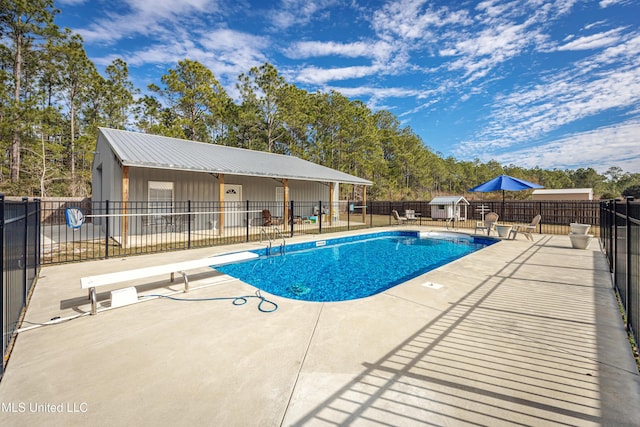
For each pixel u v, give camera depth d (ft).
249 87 93.91
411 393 7.42
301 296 18.69
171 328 11.39
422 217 76.59
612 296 14.92
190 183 43.93
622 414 6.63
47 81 82.23
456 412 6.74
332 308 13.44
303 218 58.29
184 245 31.76
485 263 22.71
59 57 72.84
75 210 23.18
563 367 8.56
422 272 25.02
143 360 9.07
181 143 48.62
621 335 10.61
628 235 11.27
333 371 8.39
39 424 6.43
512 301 14.21
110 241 33.91
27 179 64.23
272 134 99.81
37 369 8.60
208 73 88.22
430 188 174.09
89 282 12.86
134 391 7.56
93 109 92.94
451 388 7.61
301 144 109.91
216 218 46.75
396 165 138.82
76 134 89.66
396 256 31.83
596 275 19.06
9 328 9.92
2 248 8.45
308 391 7.52
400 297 14.85
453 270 20.45
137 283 17.67
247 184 51.57
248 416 6.66
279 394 7.41
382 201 90.17
